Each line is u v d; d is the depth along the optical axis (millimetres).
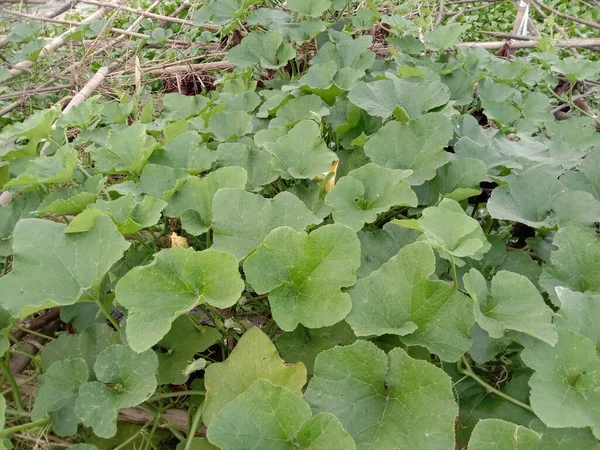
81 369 761
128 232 880
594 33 2883
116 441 829
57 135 1290
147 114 1419
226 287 711
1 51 2074
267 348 725
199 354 917
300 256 735
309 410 583
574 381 635
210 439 565
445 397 619
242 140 1216
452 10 2963
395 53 1689
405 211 1042
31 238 786
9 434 745
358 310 713
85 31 1932
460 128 1174
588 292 774
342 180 877
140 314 682
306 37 1642
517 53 2355
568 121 1349
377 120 1208
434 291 709
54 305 737
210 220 891
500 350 739
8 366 882
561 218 894
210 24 2082
